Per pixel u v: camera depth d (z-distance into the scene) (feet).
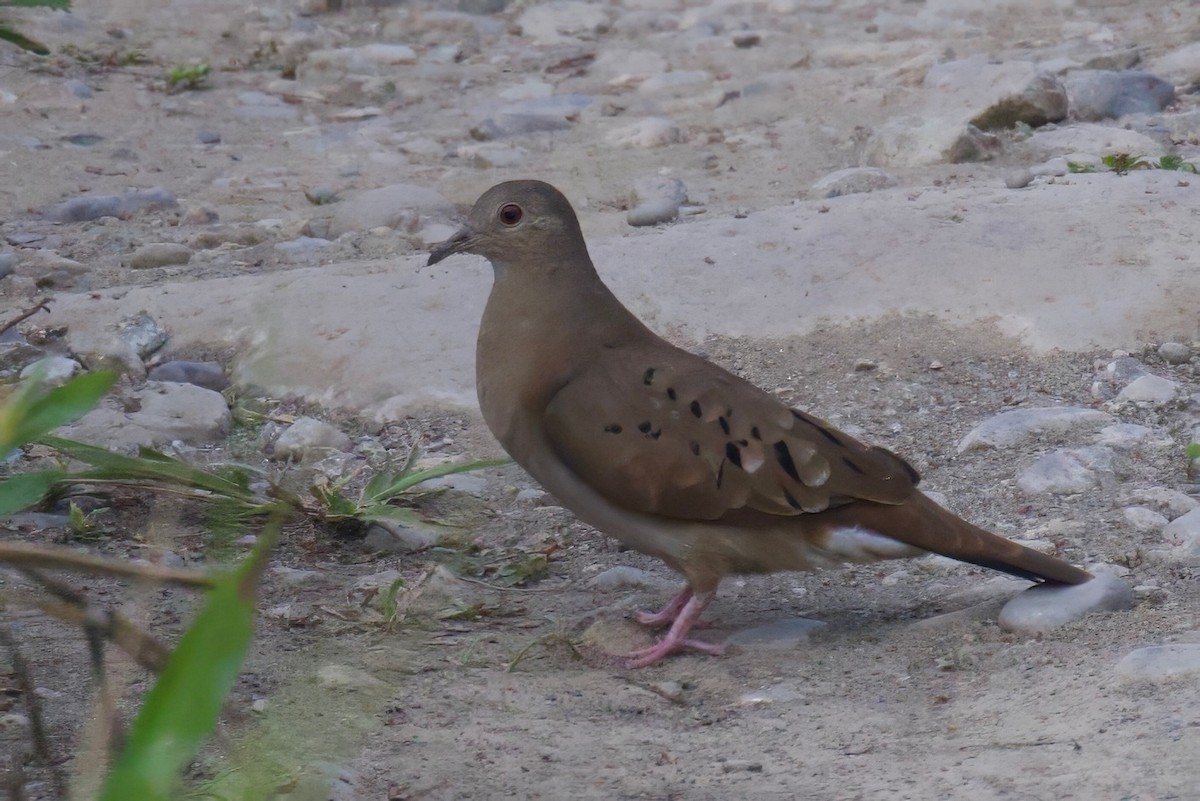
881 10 94.48
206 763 24.67
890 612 32.94
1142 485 38.50
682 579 35.45
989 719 26.48
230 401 46.19
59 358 47.34
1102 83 68.69
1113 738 24.71
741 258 50.83
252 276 53.01
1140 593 31.55
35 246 57.88
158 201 62.85
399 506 39.34
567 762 25.70
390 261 53.72
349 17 96.53
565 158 69.10
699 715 28.04
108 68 83.51
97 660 16.19
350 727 26.76
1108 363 44.65
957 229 51.21
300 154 71.15
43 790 23.95
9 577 34.53
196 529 37.86
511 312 32.48
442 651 31.27
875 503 30.27
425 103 79.51
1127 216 51.08
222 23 93.25
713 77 81.41
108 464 33.76
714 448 30.35
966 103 67.21
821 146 68.39
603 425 30.83
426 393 45.19
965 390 44.24
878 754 25.45
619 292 49.34
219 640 13.02
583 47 89.35
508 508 39.93
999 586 33.22
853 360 45.85
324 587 34.68
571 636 32.01
